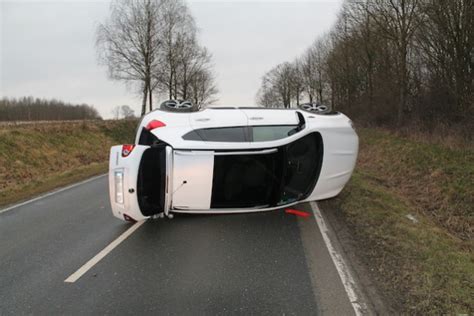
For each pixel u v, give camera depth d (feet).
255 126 18.47
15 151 48.65
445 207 28.25
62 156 56.49
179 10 117.39
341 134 20.13
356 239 17.52
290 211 22.29
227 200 19.16
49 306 12.22
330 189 20.25
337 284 13.14
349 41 120.37
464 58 55.21
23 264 15.65
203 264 15.16
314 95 216.54
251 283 13.41
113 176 17.43
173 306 12.02
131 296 12.73
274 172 18.45
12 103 153.99
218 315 11.44
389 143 57.82
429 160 40.45
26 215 23.77
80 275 14.46
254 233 18.67
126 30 110.63
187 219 21.25
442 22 56.18
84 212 23.99
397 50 81.87
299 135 18.20
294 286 13.08
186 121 18.44
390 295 12.26
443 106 61.87
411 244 16.38
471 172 32.30
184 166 17.10
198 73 155.74
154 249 16.93
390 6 75.56
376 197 25.49
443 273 13.51
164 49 115.55
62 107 171.73
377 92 99.91
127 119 100.42
